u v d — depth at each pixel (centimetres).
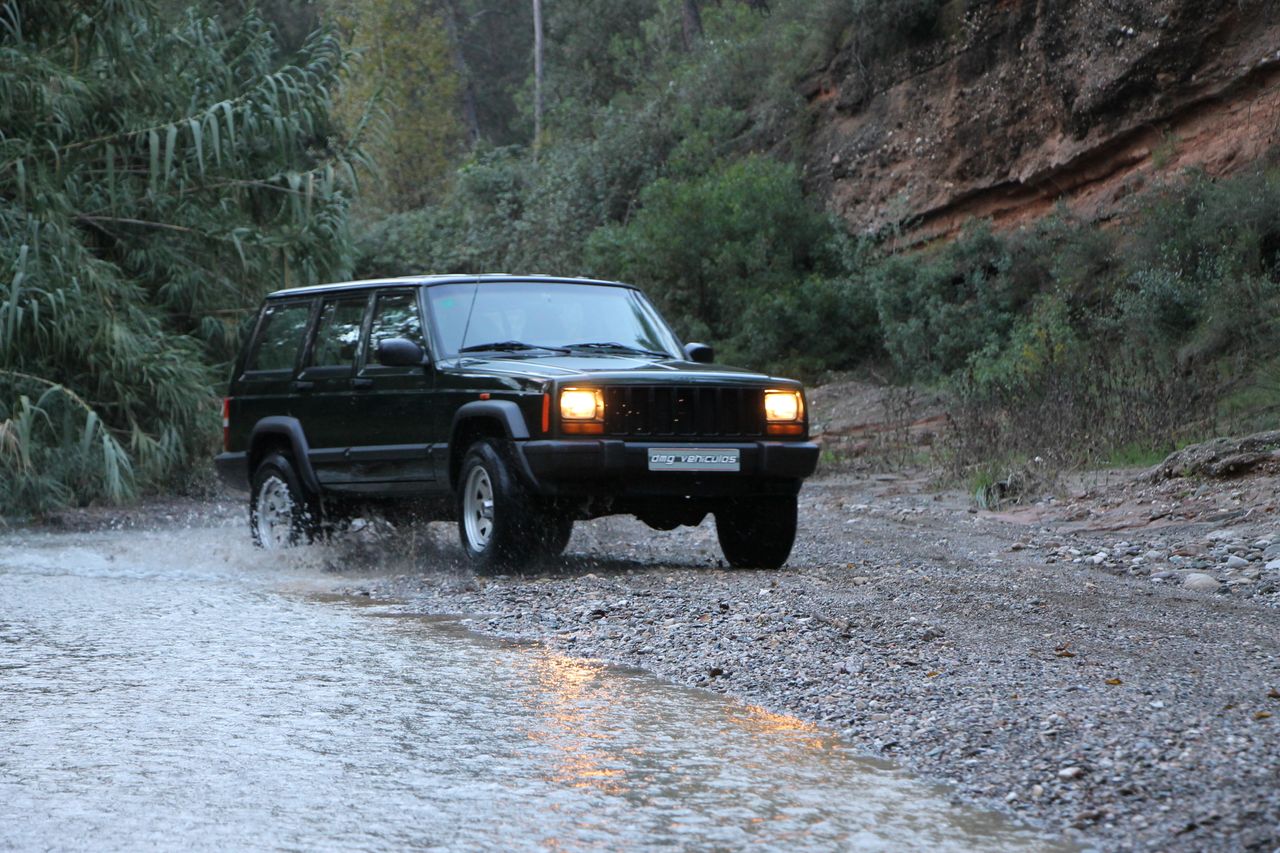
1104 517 1209
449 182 4641
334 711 538
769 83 3042
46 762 463
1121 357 1780
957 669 580
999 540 1134
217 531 1320
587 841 379
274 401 1128
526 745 485
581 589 833
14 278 1484
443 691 576
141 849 374
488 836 383
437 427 981
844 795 421
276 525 1105
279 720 523
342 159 1834
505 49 6450
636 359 1000
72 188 1694
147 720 523
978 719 496
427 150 4856
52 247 1571
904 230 2569
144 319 1672
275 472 1105
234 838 382
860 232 2630
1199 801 394
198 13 1936
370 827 392
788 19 3209
